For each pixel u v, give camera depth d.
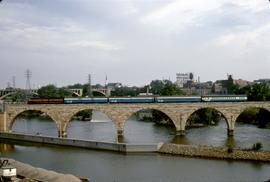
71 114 147.00
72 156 111.50
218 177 86.50
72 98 150.62
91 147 122.56
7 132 145.38
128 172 92.38
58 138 130.88
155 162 102.06
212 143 130.00
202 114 196.50
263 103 160.62
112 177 88.25
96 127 189.00
